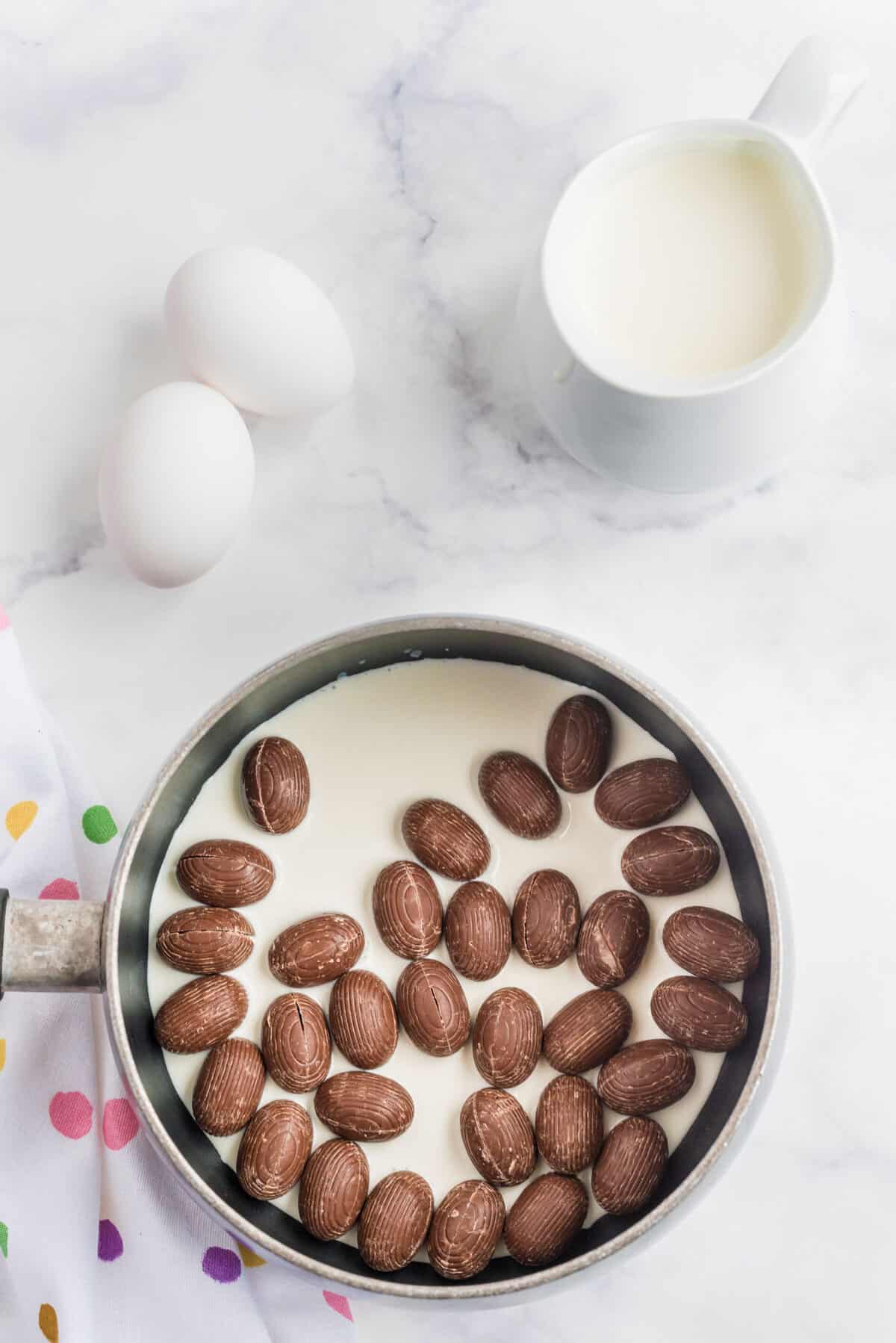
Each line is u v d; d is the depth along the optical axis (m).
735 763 0.62
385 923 0.56
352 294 0.62
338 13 0.62
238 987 0.56
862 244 0.62
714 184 0.57
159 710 0.63
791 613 0.62
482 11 0.62
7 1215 0.60
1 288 0.63
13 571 0.63
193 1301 0.60
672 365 0.56
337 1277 0.51
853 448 0.62
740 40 0.62
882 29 0.62
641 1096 0.55
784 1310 0.62
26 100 0.62
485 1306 0.52
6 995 0.61
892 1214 0.62
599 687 0.56
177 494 0.57
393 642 0.55
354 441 0.62
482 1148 0.55
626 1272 0.62
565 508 0.63
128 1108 0.61
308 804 0.57
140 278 0.63
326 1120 0.55
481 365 0.62
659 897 0.56
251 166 0.62
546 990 0.56
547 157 0.62
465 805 0.57
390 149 0.62
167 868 0.57
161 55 0.62
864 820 0.62
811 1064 0.62
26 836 0.61
